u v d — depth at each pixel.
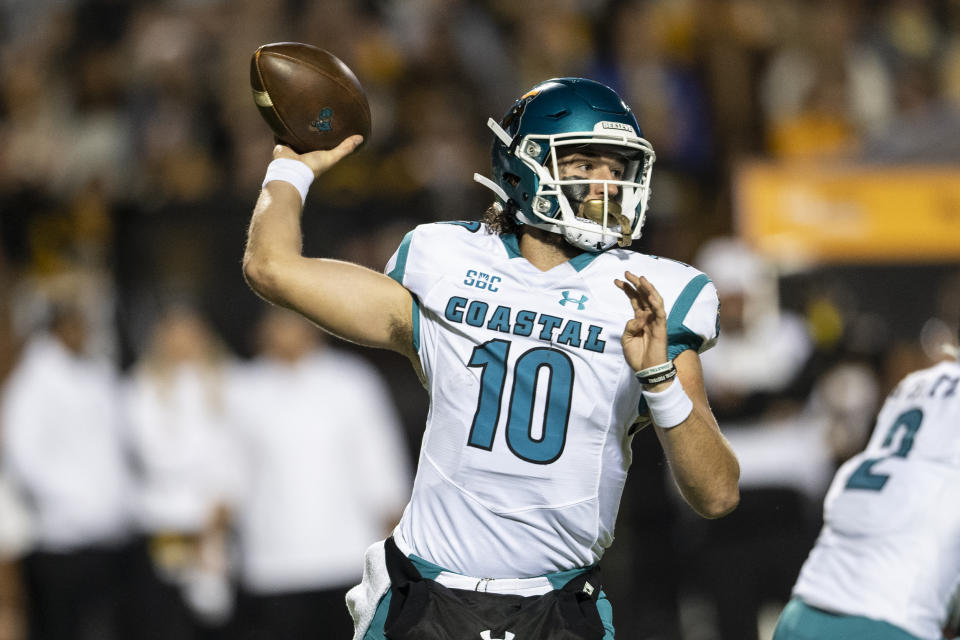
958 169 27.67
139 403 23.91
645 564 24.59
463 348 10.86
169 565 23.86
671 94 34.62
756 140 35.09
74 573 24.02
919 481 12.18
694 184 33.62
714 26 36.22
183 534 23.62
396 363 26.09
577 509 10.71
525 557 10.74
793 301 26.41
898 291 27.16
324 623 23.20
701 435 10.36
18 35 39.09
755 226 27.09
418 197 27.45
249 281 10.96
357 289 10.97
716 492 10.55
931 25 39.59
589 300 10.80
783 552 24.06
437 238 11.23
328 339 25.61
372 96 32.16
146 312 25.88
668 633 24.52
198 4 34.94
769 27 36.84
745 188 27.28
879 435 13.02
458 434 10.83
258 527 23.25
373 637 11.21
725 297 24.77
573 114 10.88
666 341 10.21
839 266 27.08
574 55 35.06
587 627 10.66
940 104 33.88
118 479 24.42
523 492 10.69
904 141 28.44
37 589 24.11
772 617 25.89
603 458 10.75
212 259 26.22
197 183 30.89
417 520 11.06
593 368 10.67
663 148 33.28
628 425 10.88
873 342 26.25
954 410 12.40
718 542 24.02
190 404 23.75
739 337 24.80
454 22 34.59
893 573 12.01
